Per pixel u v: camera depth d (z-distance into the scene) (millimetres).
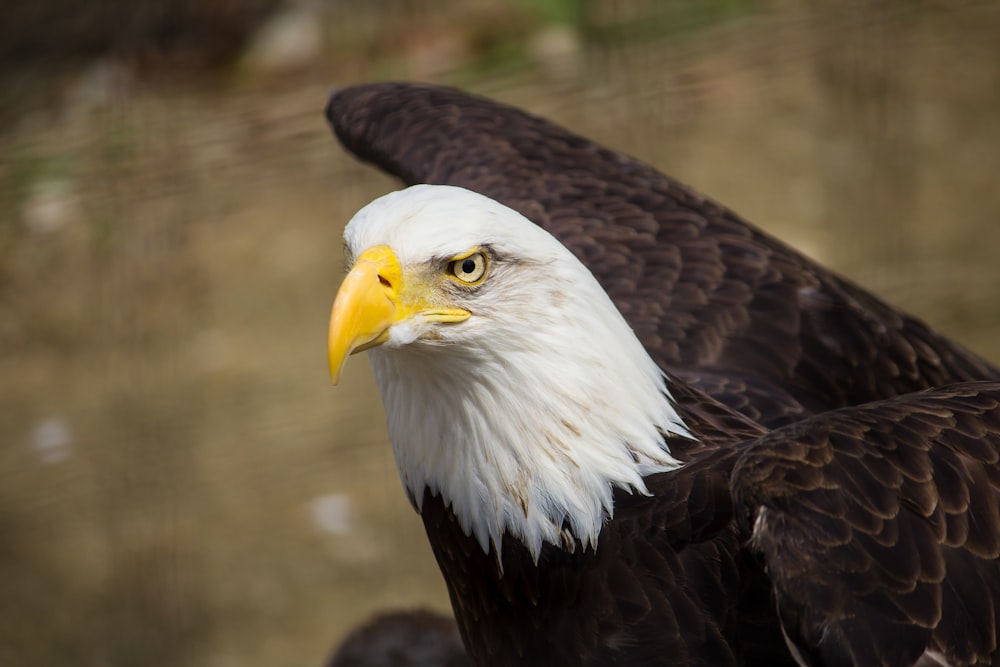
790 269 7453
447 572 6082
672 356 7062
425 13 16422
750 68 15391
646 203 7992
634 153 14664
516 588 5727
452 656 8992
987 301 12781
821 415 5414
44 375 13477
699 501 5441
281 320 13672
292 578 11492
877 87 15188
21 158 15609
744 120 15055
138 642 11023
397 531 11859
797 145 14852
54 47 16844
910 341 7320
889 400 5594
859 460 5133
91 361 13555
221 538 11844
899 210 14008
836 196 14195
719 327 7184
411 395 5727
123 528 11969
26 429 12898
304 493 12148
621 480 5512
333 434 12555
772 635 5383
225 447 12430
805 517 4996
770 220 13938
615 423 5516
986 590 5066
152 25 16688
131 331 13672
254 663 10773
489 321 5379
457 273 5355
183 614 11234
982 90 15336
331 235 14383
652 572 5461
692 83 15297
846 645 4910
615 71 15203
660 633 5445
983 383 5770
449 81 15500
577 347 5457
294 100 15758
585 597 5562
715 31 15633
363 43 16281
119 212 14844
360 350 5324
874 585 4953
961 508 5125
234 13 16625
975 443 5297
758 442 5285
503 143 8500
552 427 5480
